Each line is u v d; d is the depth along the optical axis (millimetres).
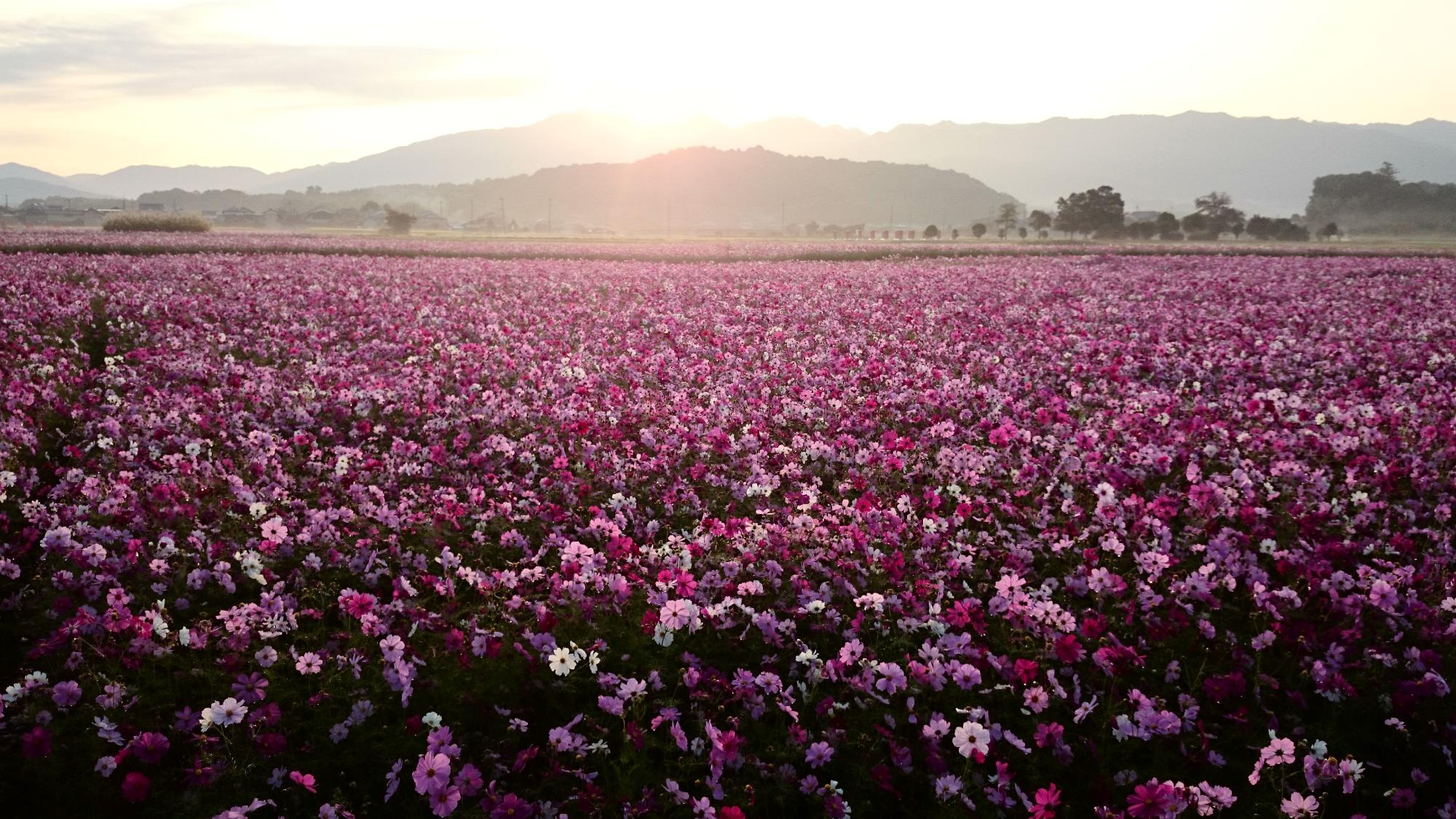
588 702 4773
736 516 7402
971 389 11289
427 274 30344
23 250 38969
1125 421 9430
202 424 8742
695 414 9867
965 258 47844
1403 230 150500
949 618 5238
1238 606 5836
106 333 15844
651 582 5859
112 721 4383
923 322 18688
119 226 62281
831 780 4242
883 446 9070
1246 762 4426
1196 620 5629
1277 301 24000
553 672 4766
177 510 6395
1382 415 9844
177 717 4242
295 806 3984
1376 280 30953
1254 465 7988
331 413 9758
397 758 4289
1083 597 5891
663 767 4262
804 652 4910
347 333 16188
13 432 8078
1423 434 8656
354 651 4879
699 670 4934
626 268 37188
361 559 6000
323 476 7789
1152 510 6629
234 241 51500
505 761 4281
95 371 11539
